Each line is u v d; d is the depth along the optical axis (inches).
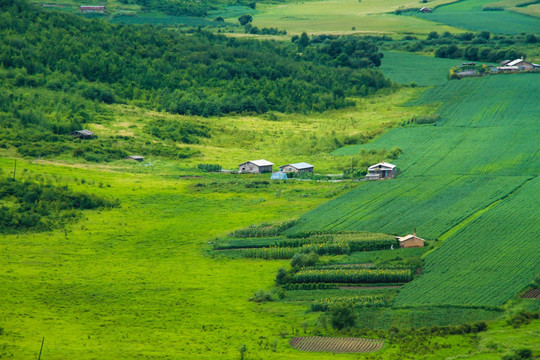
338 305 7052.2
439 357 6166.3
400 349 6412.4
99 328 7042.3
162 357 6284.5
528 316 6796.3
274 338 6811.0
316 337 6796.3
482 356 6082.7
